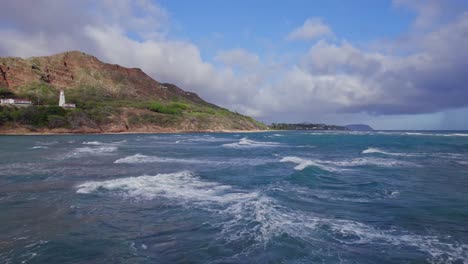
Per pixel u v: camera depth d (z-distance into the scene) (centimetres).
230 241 661
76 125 8894
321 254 596
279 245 635
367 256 593
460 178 1514
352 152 3122
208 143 4900
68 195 1114
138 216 859
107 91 16938
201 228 750
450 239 693
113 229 755
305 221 802
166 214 875
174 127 11531
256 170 1783
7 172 1689
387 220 829
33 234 722
